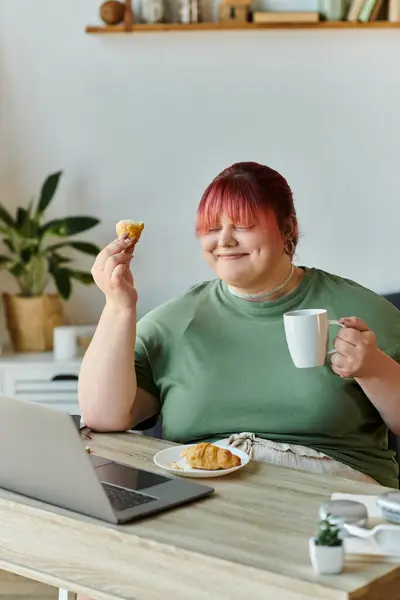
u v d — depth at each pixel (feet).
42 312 12.05
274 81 12.32
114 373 6.49
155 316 6.98
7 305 12.14
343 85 12.26
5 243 12.14
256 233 6.40
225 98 12.39
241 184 6.43
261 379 6.50
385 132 12.34
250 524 4.70
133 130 12.53
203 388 6.59
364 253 12.53
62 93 12.53
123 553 4.57
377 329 6.62
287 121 12.37
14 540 5.05
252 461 5.82
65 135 12.59
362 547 4.22
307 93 12.31
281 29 12.11
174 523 4.71
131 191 12.62
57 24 12.42
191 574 4.32
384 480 6.68
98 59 12.44
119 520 4.70
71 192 12.66
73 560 4.79
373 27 11.91
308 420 6.43
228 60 12.32
